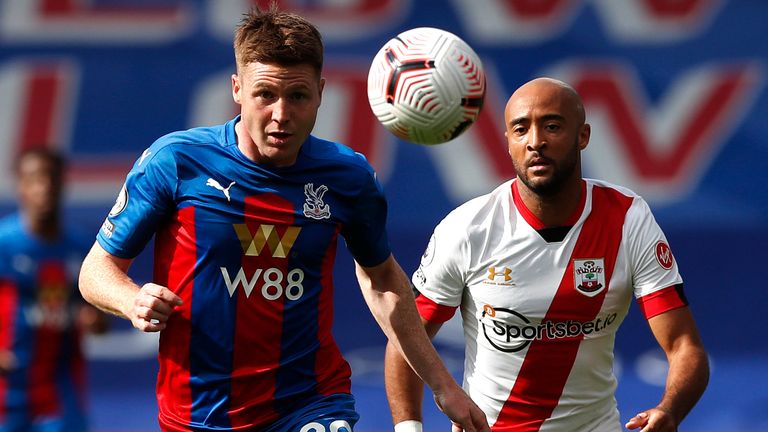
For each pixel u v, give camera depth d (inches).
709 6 1755.7
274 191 649.0
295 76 609.3
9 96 1716.3
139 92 1722.4
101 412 1469.0
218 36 1753.2
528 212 761.6
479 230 766.5
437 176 1656.0
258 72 608.7
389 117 740.7
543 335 767.1
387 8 1753.2
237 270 647.1
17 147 1691.7
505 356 775.7
